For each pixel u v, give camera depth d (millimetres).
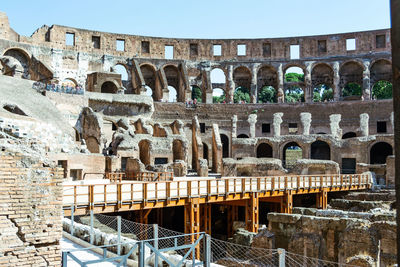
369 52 69625
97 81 61125
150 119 57406
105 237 15820
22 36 63125
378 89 82250
